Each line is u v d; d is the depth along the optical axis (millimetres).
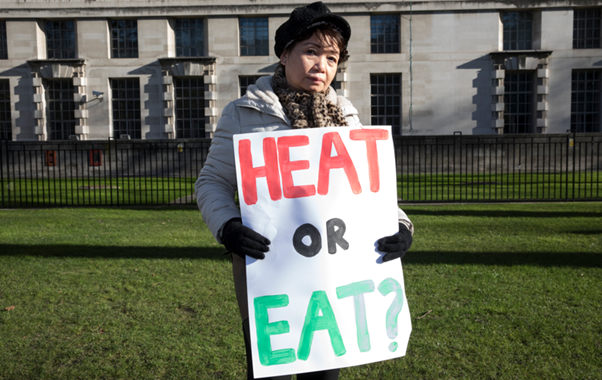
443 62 32000
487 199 11531
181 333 3508
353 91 32438
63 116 33219
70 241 6797
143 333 3506
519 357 3062
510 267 5152
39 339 3412
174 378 2852
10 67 32531
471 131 32094
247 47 32875
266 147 1644
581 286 4449
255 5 32031
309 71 1719
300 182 1640
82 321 3734
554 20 31422
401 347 1645
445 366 2969
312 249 1607
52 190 16156
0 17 32156
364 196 1676
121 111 33250
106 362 3053
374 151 1709
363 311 1617
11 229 7852
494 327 3537
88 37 32469
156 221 8812
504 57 31531
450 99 32094
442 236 7043
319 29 1694
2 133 33312
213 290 4500
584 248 6086
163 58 31953
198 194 1754
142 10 32250
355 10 31922
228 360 3074
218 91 32625
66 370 2951
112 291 4477
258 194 1618
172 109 32500
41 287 4602
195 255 5898
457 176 21625
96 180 21891
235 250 1559
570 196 12508
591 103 32156
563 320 3646
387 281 1662
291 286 1582
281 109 1718
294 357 1561
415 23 31953
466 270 5035
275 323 1565
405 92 32250
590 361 2992
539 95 31656
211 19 32344
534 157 25562
